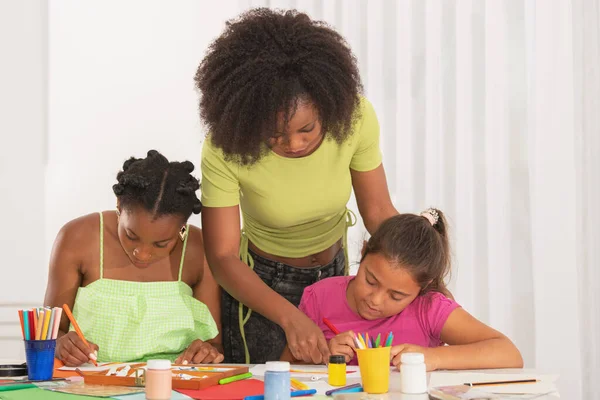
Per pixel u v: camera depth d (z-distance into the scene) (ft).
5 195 8.45
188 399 3.22
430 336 5.15
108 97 8.66
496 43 8.16
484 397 3.23
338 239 5.87
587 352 7.99
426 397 3.33
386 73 8.42
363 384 3.51
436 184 8.26
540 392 3.39
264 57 4.43
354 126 4.99
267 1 8.63
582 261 8.03
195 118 8.71
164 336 5.11
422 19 8.34
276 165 5.02
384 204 5.50
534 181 8.07
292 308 4.83
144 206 5.00
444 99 8.27
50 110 8.57
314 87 4.37
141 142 8.67
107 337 5.05
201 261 5.69
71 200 8.57
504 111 8.16
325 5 8.49
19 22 8.55
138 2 8.71
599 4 8.02
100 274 5.36
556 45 8.07
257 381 3.76
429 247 4.81
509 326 8.10
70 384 3.69
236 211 5.21
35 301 8.46
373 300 4.84
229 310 5.81
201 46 8.73
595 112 8.02
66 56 8.61
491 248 8.12
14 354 8.38
